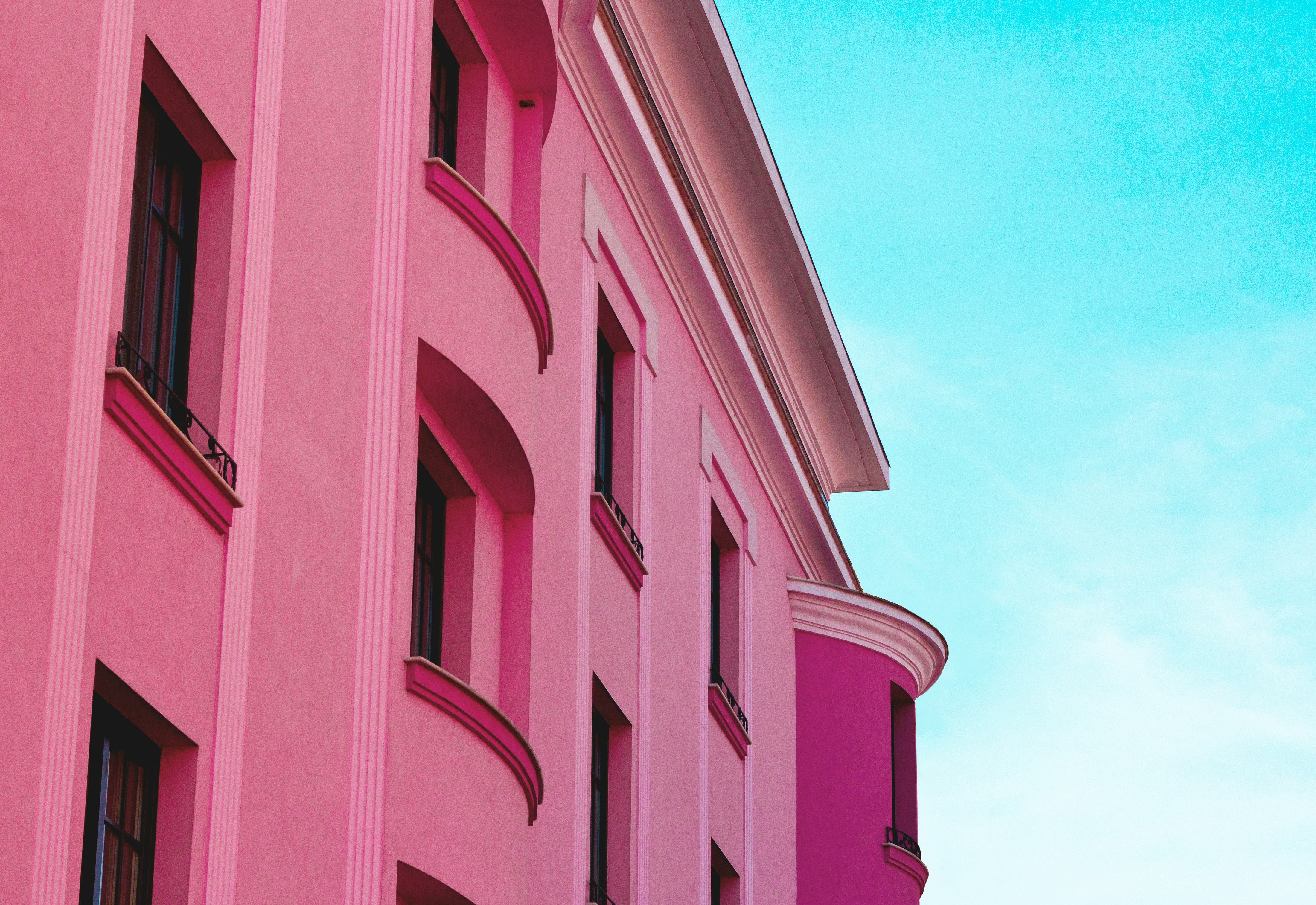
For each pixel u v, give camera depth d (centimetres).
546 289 2064
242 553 1266
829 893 2931
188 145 1301
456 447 1688
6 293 1032
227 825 1212
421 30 1636
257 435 1303
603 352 2345
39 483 1048
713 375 2742
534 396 1752
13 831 997
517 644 1770
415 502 1525
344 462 1429
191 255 1294
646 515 2345
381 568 1455
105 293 1130
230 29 1326
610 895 2158
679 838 2355
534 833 1869
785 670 3002
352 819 1377
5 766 995
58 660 1052
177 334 1277
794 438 3044
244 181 1320
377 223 1527
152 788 1184
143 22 1210
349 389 1450
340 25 1502
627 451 2330
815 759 3006
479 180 1806
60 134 1091
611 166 2350
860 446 3341
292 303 1373
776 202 2717
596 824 2164
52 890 1025
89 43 1127
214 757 1204
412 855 1437
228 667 1232
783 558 3062
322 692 1359
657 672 2339
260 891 1248
